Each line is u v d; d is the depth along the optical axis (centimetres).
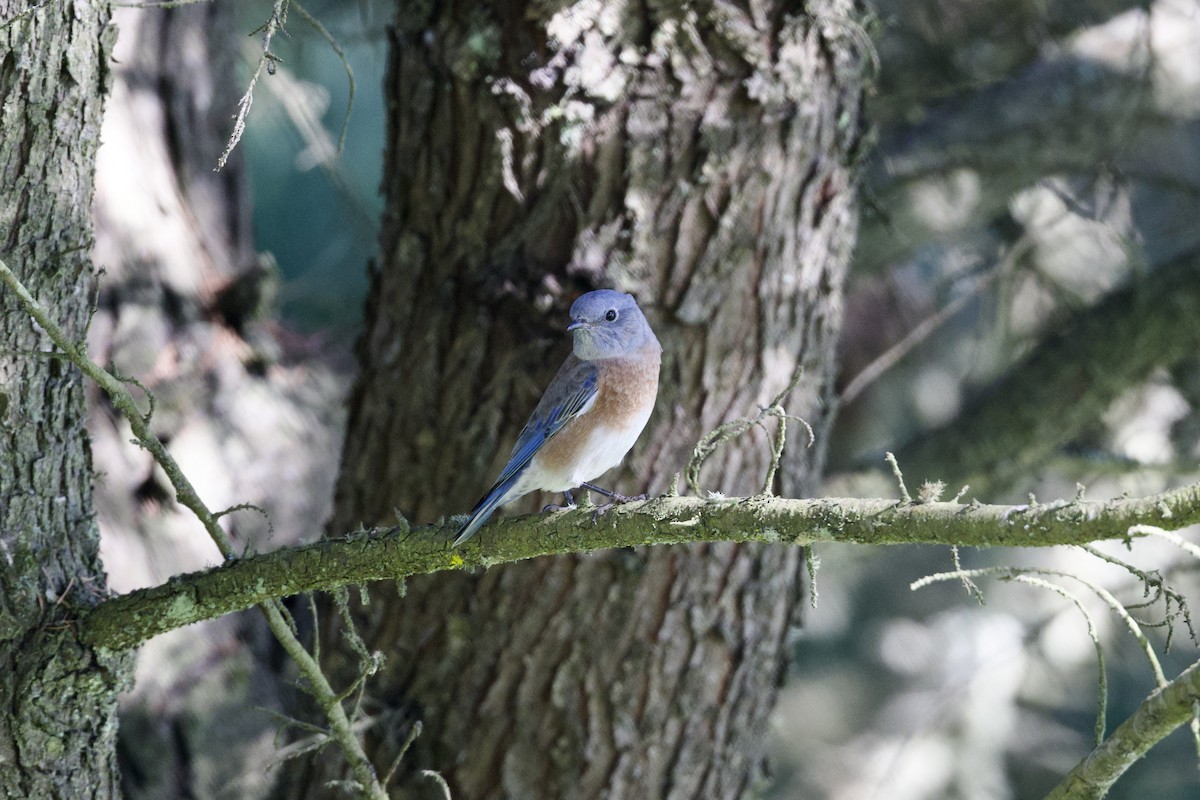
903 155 1694
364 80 2005
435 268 1080
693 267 1030
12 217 764
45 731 784
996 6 1758
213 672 1318
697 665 1068
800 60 1027
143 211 1396
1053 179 1823
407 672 1094
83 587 813
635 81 1011
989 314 1927
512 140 1028
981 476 1630
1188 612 655
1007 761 2066
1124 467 1642
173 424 1359
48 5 750
